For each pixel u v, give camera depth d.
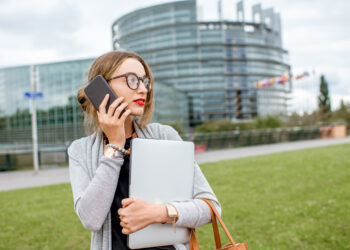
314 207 4.46
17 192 6.51
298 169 7.69
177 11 79.88
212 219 1.04
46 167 11.86
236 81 82.38
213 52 80.19
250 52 84.44
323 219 3.98
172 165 1.04
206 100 79.00
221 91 79.31
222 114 78.88
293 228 3.73
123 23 84.06
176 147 1.06
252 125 25.25
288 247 3.21
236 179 6.73
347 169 7.35
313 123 32.12
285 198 5.06
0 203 5.51
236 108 81.31
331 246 3.22
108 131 0.97
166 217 0.93
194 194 1.12
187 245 1.12
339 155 10.14
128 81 1.03
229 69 81.81
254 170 7.81
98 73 1.08
